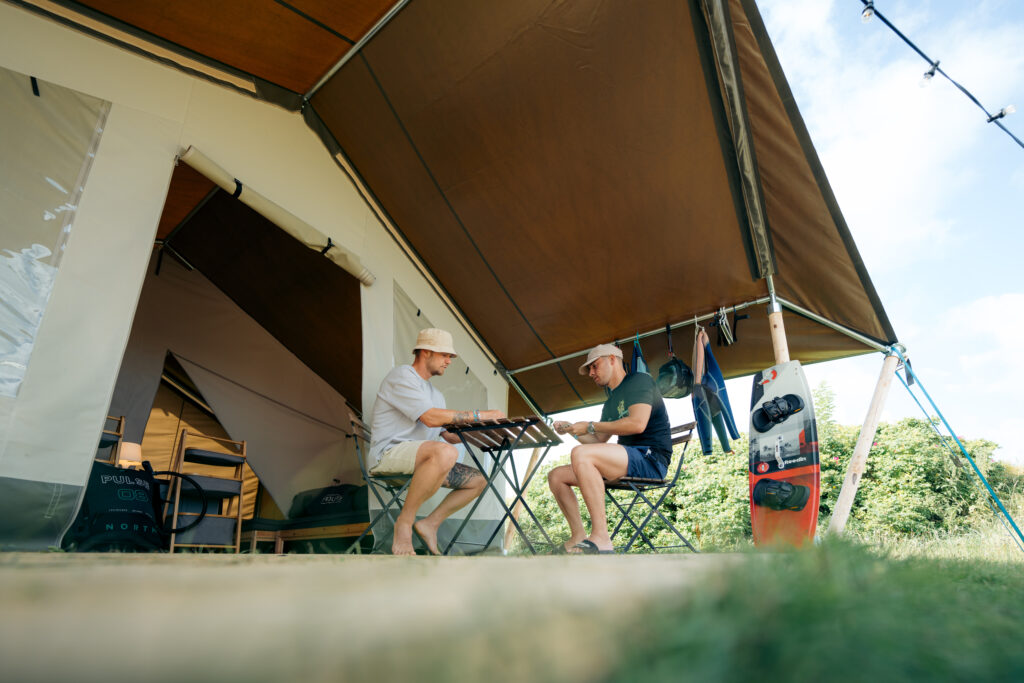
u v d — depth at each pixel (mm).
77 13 2428
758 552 713
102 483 2475
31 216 2062
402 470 2365
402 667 213
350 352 4492
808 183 2912
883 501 6105
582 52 2844
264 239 3938
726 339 3570
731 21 2586
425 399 2506
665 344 3951
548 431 2424
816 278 3242
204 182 3715
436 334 2775
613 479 2307
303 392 4801
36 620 161
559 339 4156
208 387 4406
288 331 4633
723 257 3348
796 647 331
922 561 918
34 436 1895
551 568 490
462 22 2865
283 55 3039
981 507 5762
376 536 3012
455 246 3811
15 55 2180
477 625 249
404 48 3025
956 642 389
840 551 750
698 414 3406
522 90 3039
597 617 306
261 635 186
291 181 3188
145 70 2615
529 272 3807
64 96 2277
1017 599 687
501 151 3289
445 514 2467
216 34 2797
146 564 400
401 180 3574
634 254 3518
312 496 4309
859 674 337
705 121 2922
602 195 3322
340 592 258
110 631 167
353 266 3336
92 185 2266
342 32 2973
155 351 4297
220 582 262
